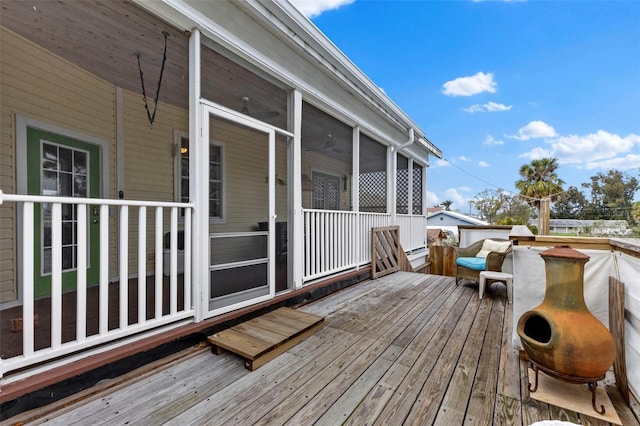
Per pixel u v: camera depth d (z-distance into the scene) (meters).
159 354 2.18
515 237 2.49
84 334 1.84
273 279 3.25
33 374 1.66
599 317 2.13
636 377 1.81
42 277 3.28
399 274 5.77
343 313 3.40
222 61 2.91
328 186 5.41
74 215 3.62
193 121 2.50
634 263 1.86
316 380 2.01
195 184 2.50
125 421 1.58
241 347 2.23
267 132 3.20
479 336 2.78
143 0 2.16
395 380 2.02
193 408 1.70
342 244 4.65
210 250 2.71
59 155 3.45
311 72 3.88
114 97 4.01
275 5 3.00
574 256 1.87
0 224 2.93
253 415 1.65
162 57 3.25
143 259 2.15
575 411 1.71
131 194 4.22
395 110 5.78
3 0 2.37
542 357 1.83
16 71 3.03
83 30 2.78
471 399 1.82
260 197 3.29
